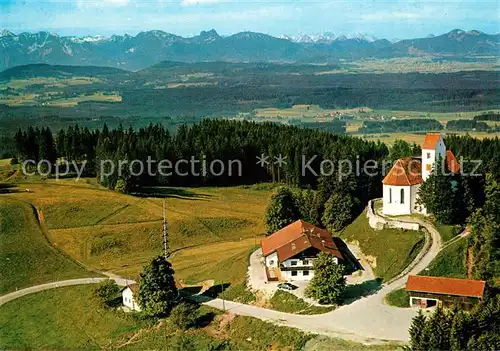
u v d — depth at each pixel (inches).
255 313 4384.8
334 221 6082.7
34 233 6835.6
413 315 4087.1
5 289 5644.7
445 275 4549.7
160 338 4323.3
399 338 3772.1
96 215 7293.3
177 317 4370.1
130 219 7180.1
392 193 5610.2
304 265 4896.7
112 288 5034.5
